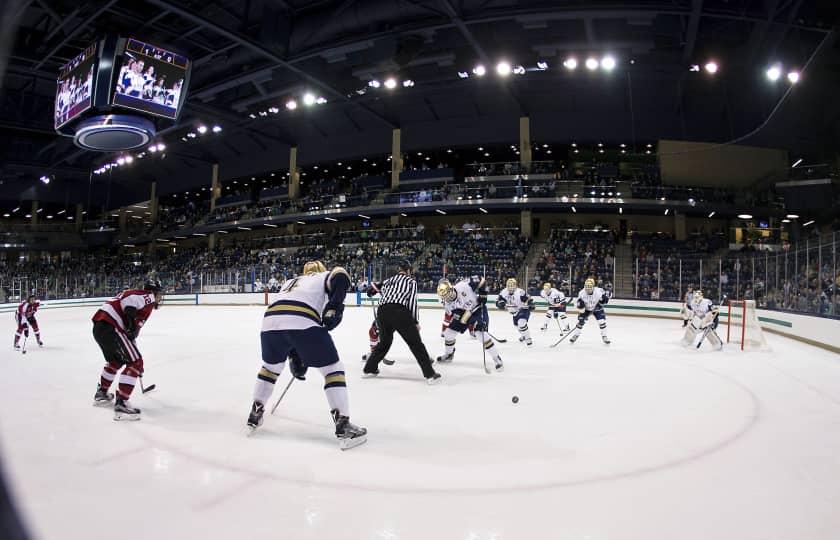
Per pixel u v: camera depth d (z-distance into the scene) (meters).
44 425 4.81
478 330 7.75
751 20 15.99
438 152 32.41
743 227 29.16
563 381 6.92
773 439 4.50
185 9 17.34
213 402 5.73
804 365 8.62
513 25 19.45
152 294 5.44
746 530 2.92
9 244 42.94
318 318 4.49
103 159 38.94
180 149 37.75
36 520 2.95
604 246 26.20
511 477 3.62
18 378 7.17
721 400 5.93
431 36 19.47
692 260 20.36
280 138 34.84
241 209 37.31
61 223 46.97
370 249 29.52
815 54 16.25
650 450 4.19
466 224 29.77
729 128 25.97
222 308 25.56
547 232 31.03
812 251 12.79
